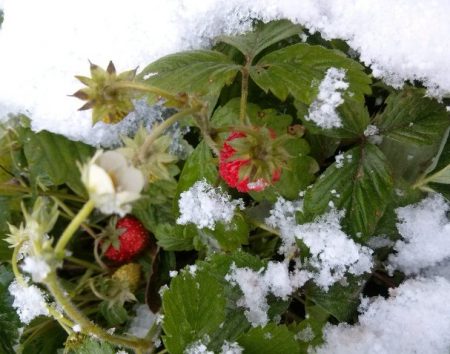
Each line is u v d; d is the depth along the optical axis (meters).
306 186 0.16
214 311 0.15
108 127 0.18
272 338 0.15
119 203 0.09
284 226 0.17
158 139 0.13
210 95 0.17
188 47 0.18
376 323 0.16
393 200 0.16
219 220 0.17
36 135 0.18
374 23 0.17
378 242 0.17
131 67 0.18
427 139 0.16
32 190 0.19
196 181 0.17
